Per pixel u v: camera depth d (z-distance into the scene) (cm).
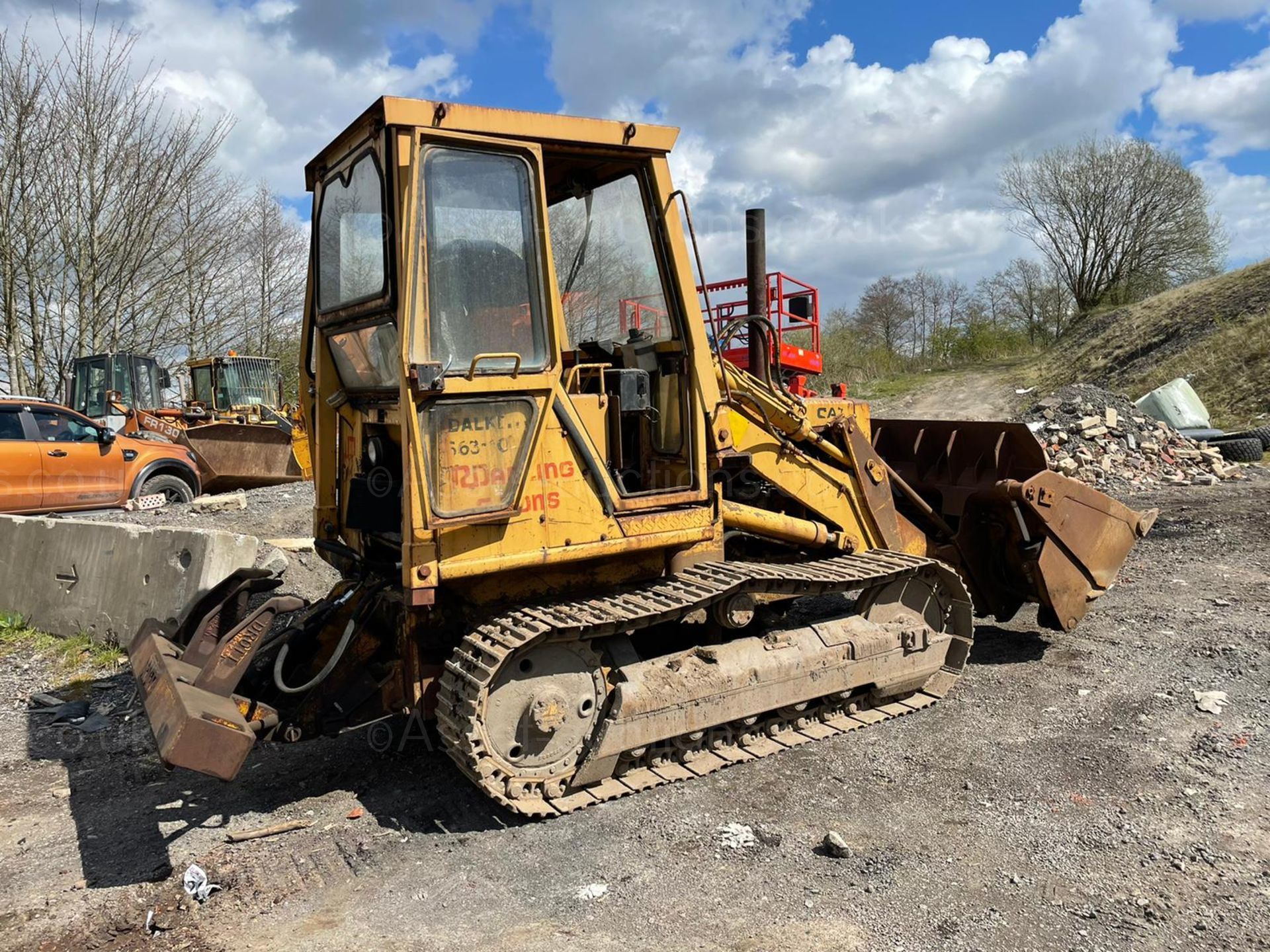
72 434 1212
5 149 2072
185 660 426
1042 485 583
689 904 341
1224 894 333
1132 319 3180
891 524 570
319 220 477
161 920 341
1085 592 604
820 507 543
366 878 368
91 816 432
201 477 1431
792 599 496
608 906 342
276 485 1510
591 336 487
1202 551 873
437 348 381
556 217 493
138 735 533
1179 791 412
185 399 1991
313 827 412
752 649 472
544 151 425
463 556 389
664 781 438
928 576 548
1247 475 1366
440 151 385
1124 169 4025
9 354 2117
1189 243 4028
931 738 487
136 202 2239
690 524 458
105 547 694
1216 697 514
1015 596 637
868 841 383
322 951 320
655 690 435
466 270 390
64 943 330
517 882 361
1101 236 4119
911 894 342
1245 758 441
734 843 385
